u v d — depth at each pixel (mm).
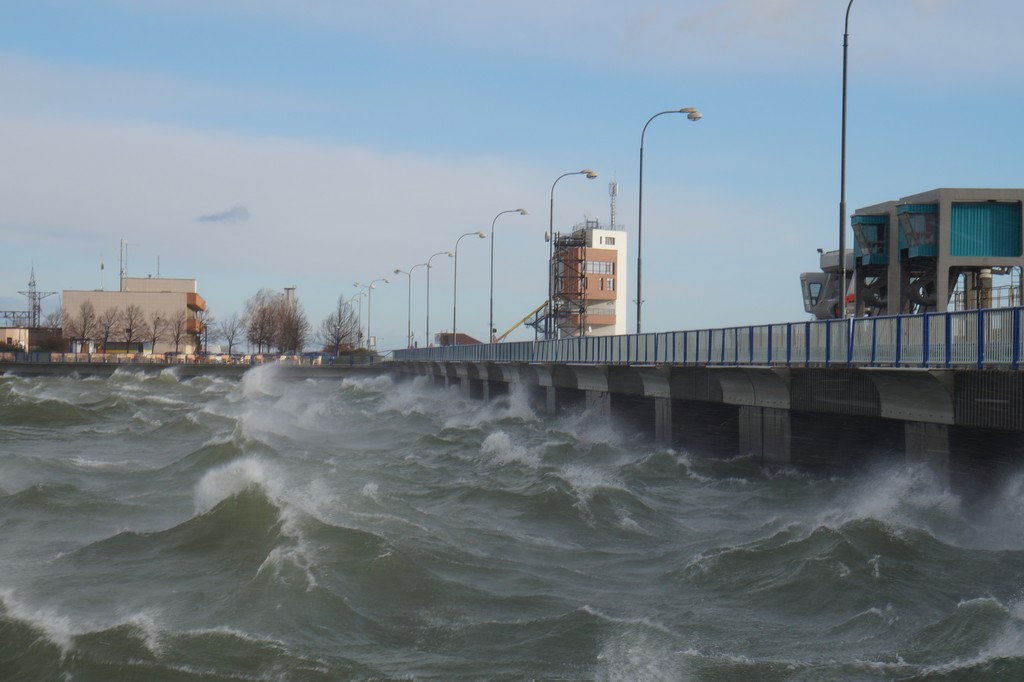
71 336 178250
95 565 19797
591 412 54375
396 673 13820
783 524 23094
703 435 39750
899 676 13297
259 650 14586
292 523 20922
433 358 105000
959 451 23516
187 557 20188
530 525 24453
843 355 29297
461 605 17000
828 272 90000
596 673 13750
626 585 18688
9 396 63500
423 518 23984
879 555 19125
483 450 40344
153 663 14086
